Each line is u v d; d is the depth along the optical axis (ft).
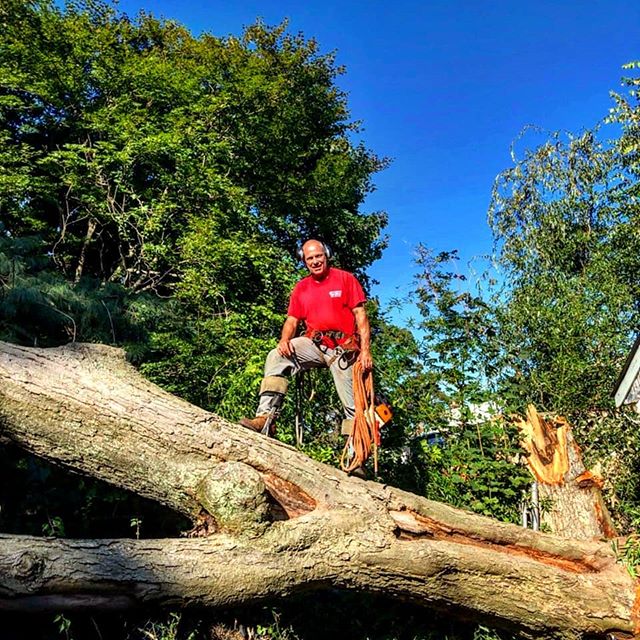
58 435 10.70
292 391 18.48
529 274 37.22
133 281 36.86
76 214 40.04
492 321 20.33
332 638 12.74
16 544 8.82
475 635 12.37
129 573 9.25
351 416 12.58
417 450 18.37
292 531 10.54
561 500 15.05
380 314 21.86
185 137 38.17
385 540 11.09
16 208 35.06
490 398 18.17
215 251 30.83
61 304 23.75
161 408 11.13
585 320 26.37
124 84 41.37
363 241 62.39
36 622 11.19
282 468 11.37
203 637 11.80
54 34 40.14
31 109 39.58
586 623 11.62
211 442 11.16
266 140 49.03
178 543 10.02
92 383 10.94
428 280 19.93
